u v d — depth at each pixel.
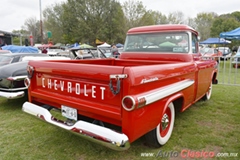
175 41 3.81
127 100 1.86
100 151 2.74
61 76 2.49
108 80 2.00
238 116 4.03
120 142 1.88
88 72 2.14
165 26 3.93
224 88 6.68
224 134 3.23
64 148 2.81
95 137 2.02
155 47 4.03
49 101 2.75
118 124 2.05
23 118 3.97
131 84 1.87
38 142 2.98
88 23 37.59
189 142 2.97
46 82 2.71
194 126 3.54
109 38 39.16
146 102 1.99
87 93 2.23
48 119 2.54
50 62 2.58
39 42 55.19
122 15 34.84
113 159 2.56
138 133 2.04
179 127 3.50
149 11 34.44
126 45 4.43
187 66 3.11
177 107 3.19
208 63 4.33
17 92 4.30
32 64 2.85
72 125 2.26
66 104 2.46
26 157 2.59
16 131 3.37
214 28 37.31
